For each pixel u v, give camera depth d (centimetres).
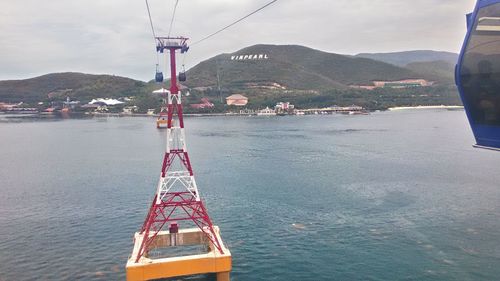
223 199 9962
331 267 6194
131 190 11162
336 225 7981
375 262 6316
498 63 2312
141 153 18050
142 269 5028
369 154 16262
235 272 6097
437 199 9544
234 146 19338
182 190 11006
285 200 9788
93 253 6906
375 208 8994
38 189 11488
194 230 6119
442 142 19500
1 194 10962
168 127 5953
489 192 10038
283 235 7519
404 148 17750
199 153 17288
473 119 2647
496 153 15950
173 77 5975
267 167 13850
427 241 7056
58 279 5981
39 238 7650
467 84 2552
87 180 12556
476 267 6062
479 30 2411
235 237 7462
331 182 11481
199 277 5881
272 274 6016
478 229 7544
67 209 9500
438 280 5728
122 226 8250
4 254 6925
